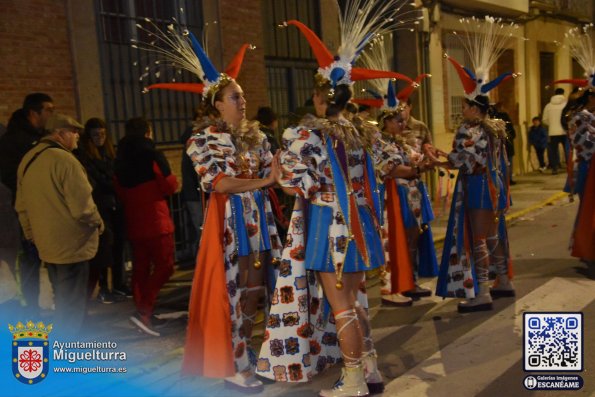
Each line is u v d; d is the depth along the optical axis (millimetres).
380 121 5590
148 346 4926
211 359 3861
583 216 6523
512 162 14047
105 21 7168
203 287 3896
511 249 7883
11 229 5191
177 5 7918
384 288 5750
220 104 3926
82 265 4695
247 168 3930
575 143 6449
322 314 3963
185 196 6184
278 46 9516
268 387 4176
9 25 6137
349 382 3738
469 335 4902
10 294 5168
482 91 5203
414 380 4125
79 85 6758
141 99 7605
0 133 5535
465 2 12672
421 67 11906
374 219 3750
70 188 4457
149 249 5203
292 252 3781
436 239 8430
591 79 6457
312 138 3555
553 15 16688
